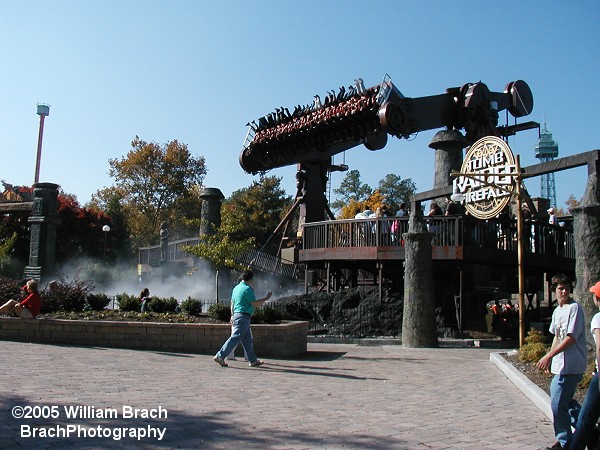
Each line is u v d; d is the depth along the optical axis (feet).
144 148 220.64
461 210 71.92
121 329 44.65
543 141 256.73
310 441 19.98
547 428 23.73
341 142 94.43
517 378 34.32
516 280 82.94
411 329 61.62
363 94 83.56
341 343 66.90
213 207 98.89
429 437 21.45
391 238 72.13
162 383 30.04
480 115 84.89
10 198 152.76
